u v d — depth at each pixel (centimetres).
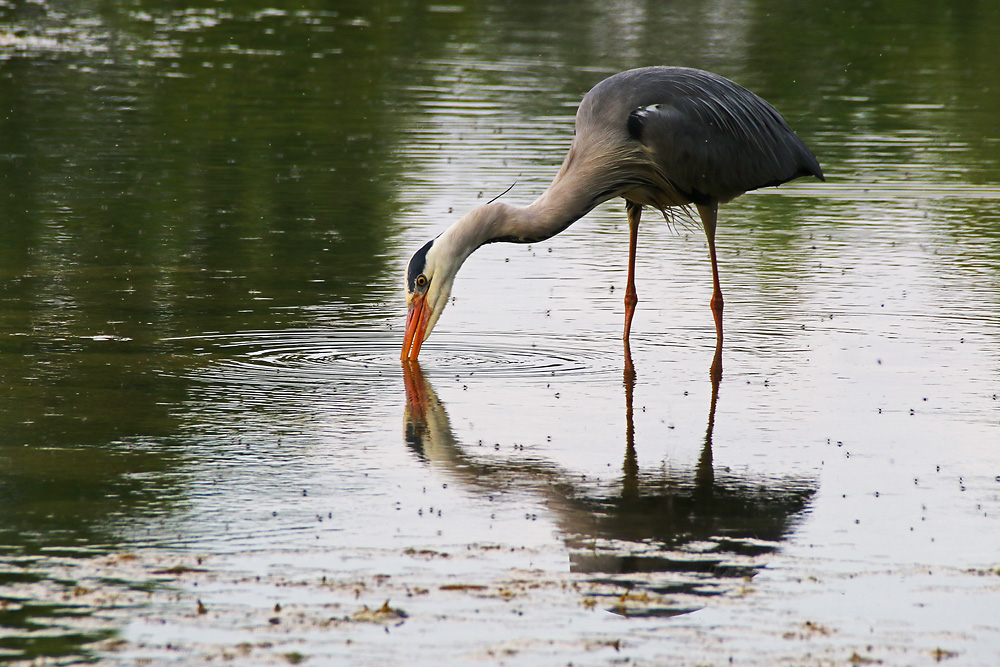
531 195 1984
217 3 4241
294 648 636
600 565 743
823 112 2738
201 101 2761
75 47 3409
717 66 3161
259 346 1251
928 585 721
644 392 1118
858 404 1079
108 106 2683
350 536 781
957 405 1076
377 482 879
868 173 2261
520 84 2972
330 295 1459
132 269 1558
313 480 880
